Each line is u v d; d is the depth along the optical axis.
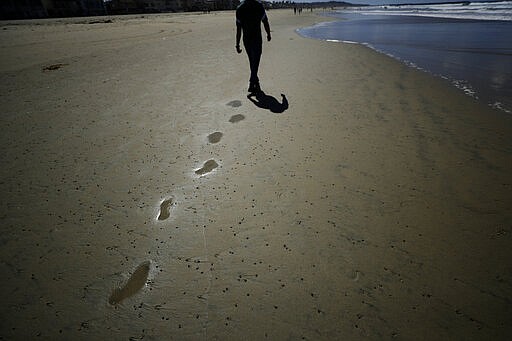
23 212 2.23
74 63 7.37
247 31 4.29
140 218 2.13
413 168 2.57
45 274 1.72
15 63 7.35
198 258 1.79
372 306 1.47
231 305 1.51
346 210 2.11
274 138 3.21
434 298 1.49
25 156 3.02
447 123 3.45
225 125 3.59
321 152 2.89
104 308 1.52
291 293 1.55
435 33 13.73
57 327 1.44
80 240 1.96
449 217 2.00
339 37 14.25
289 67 6.68
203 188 2.43
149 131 3.50
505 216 1.98
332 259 1.74
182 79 5.75
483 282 1.56
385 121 3.55
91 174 2.69
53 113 4.13
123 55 8.52
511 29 13.53
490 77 5.46
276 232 1.95
